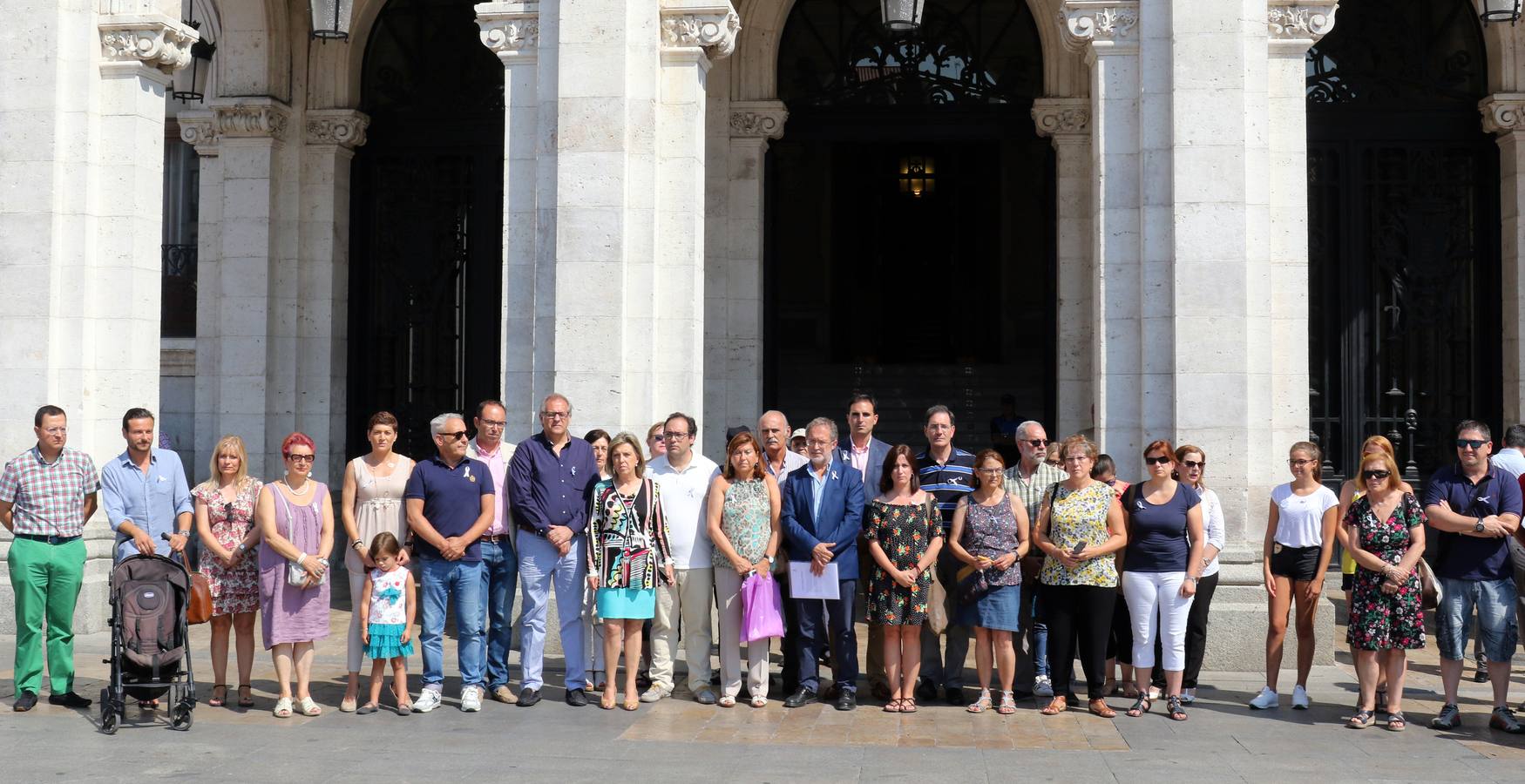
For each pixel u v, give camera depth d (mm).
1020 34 15711
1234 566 10570
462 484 9039
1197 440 10625
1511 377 14797
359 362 16516
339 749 7785
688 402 11344
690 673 9383
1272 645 9195
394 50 16547
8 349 11836
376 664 8930
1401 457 15125
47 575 8992
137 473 9375
